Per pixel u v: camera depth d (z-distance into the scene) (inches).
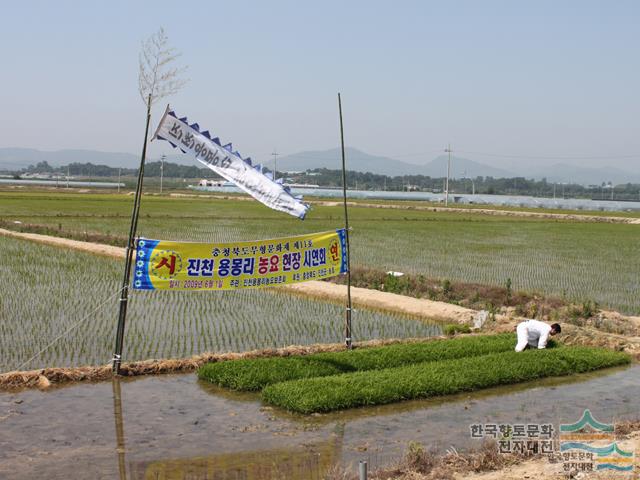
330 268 540.7
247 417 398.9
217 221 2027.6
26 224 1624.0
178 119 473.4
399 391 436.8
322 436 371.9
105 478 312.2
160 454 342.0
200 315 708.7
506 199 7342.5
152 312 713.6
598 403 452.1
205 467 327.3
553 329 568.7
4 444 349.1
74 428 374.6
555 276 1104.8
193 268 485.7
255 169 491.5
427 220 2369.6
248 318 703.7
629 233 2092.8
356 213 2687.0
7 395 428.8
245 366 473.1
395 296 843.4
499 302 834.8
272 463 333.4
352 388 426.9
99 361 518.3
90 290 824.3
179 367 494.3
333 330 667.4
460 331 668.7
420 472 312.7
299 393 416.2
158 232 1609.3
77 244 1304.1
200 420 392.2
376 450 353.4
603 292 965.2
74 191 4197.8
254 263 503.5
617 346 608.7
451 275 1075.3
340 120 544.4
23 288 825.5
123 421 387.9
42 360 516.7
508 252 1434.5
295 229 1796.3
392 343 592.4
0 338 579.5
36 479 308.5
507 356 528.1
